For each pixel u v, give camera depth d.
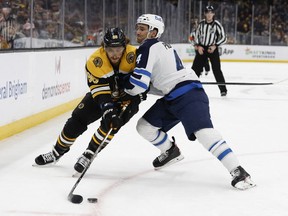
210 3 19.19
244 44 19.86
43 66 6.09
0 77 4.89
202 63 9.20
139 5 13.02
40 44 6.62
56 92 6.61
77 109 3.71
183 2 19.22
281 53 19.69
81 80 7.83
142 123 3.62
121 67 3.39
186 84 3.40
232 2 20.83
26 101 5.60
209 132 3.32
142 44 3.40
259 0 20.58
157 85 3.44
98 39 9.46
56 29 7.23
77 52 7.55
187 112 3.34
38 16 6.50
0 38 5.41
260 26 19.73
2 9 5.42
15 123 5.32
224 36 8.88
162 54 3.38
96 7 9.27
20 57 5.38
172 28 17.91
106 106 3.33
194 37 9.88
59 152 3.89
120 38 3.23
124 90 3.41
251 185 3.37
